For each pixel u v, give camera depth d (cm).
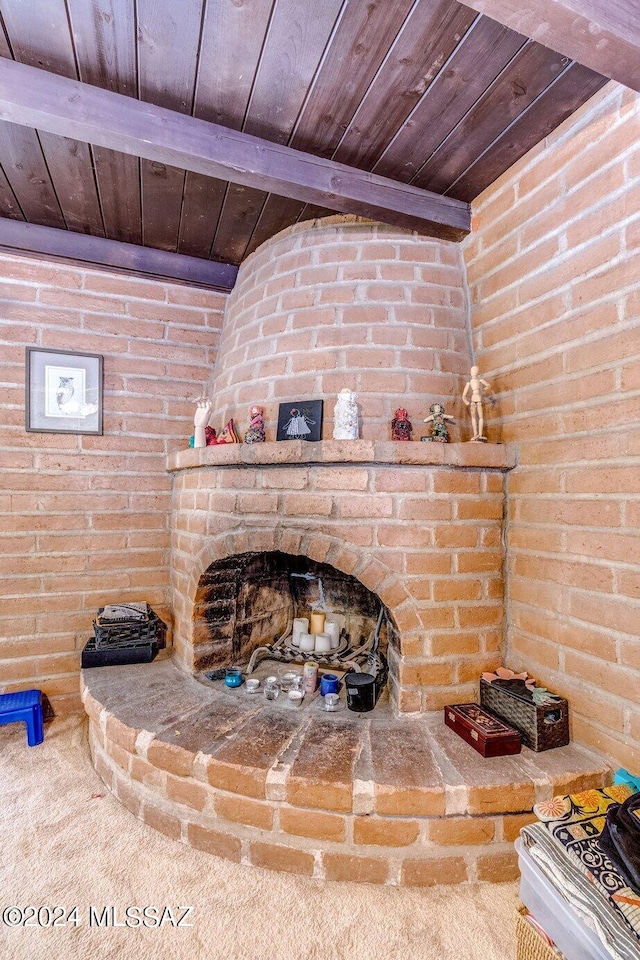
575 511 146
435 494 167
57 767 186
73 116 132
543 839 103
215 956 113
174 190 185
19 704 202
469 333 191
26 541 222
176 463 225
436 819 131
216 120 146
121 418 239
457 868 133
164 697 187
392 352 182
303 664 222
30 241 213
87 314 233
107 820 157
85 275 232
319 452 167
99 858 141
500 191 174
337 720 168
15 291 221
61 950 114
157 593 244
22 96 128
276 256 212
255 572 229
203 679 205
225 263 247
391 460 163
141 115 139
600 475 138
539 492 160
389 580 166
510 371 172
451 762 141
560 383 151
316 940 117
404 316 185
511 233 170
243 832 141
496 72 129
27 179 179
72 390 229
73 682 229
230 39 121
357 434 173
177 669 217
